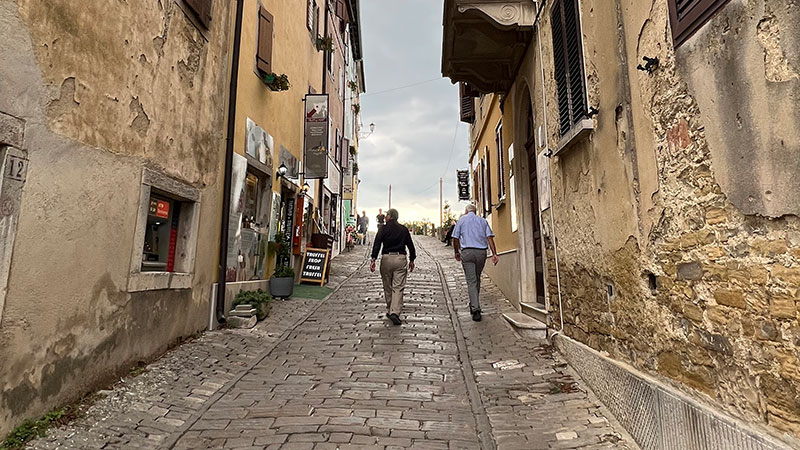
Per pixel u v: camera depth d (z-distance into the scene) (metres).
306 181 12.66
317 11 13.83
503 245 9.55
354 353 5.56
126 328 4.48
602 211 4.12
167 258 5.65
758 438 2.09
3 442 3.00
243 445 3.29
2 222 3.03
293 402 4.08
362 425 3.62
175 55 5.39
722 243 2.44
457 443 3.36
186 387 4.37
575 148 4.83
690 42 2.65
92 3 3.93
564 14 4.88
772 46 2.03
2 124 3.02
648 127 3.20
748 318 2.25
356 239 26.97
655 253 3.16
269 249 9.30
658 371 3.16
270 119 9.19
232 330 6.47
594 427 3.55
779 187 2.02
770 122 2.06
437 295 9.63
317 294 9.67
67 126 3.64
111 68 4.18
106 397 3.91
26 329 3.23
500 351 5.64
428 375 4.82
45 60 3.40
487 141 11.45
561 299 5.46
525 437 3.44
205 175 6.27
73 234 3.72
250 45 8.10
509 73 7.76
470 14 6.20
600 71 4.05
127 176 4.46
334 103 17.34
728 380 2.41
